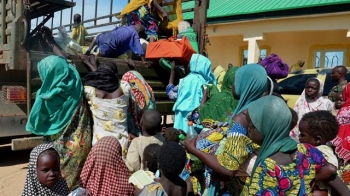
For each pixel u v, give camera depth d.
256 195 1.80
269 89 2.45
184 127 4.11
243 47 13.07
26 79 4.46
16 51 4.13
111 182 2.59
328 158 2.11
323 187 2.00
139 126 3.88
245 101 2.23
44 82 3.01
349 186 3.03
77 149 3.15
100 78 3.27
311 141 2.31
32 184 2.29
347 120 3.21
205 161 2.06
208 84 3.87
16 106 4.43
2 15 4.38
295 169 1.79
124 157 3.24
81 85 3.22
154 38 5.91
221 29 12.52
